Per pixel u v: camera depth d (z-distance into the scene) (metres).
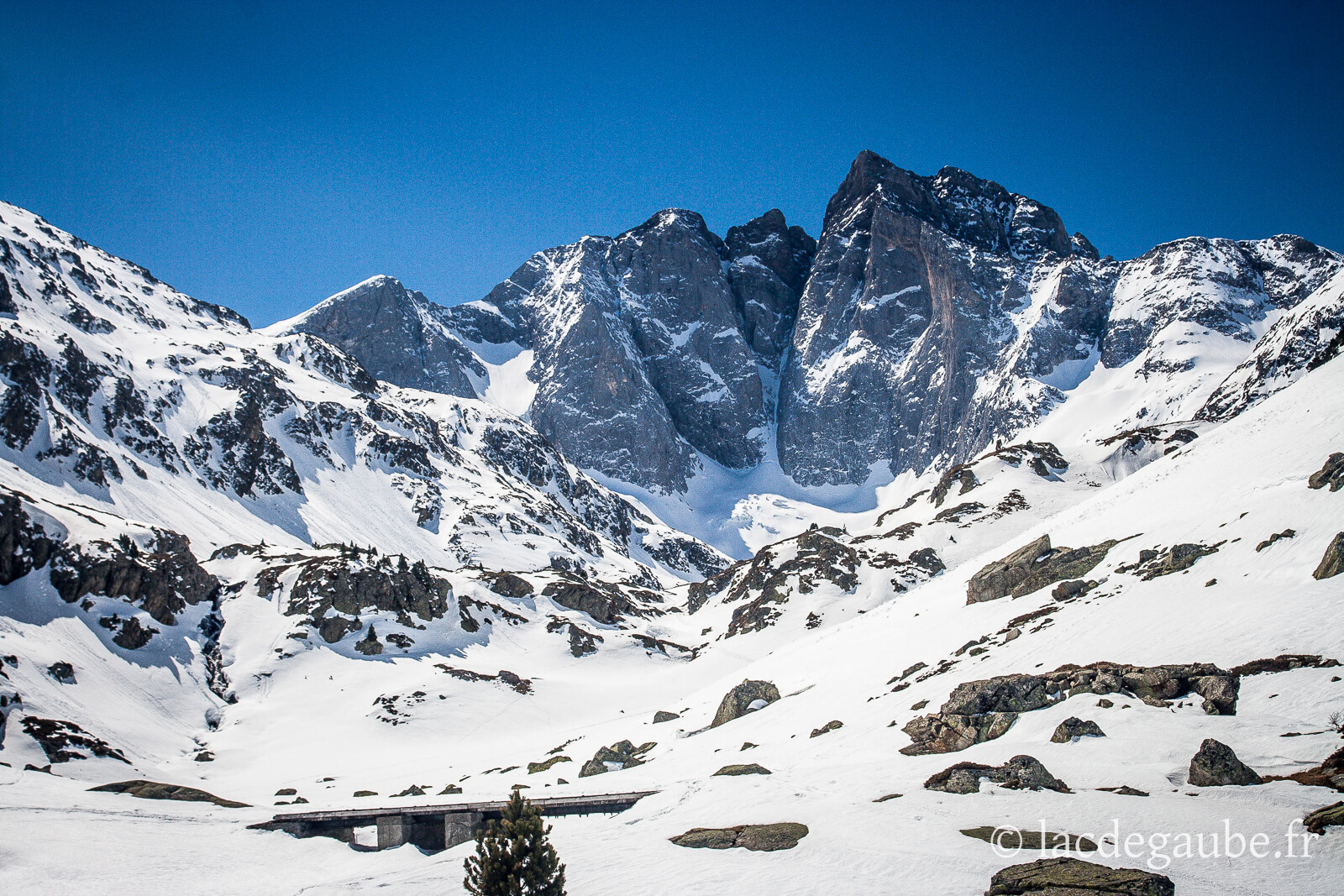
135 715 100.81
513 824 30.02
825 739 59.41
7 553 107.69
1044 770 39.06
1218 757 35.91
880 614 109.25
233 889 44.22
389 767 94.12
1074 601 71.81
